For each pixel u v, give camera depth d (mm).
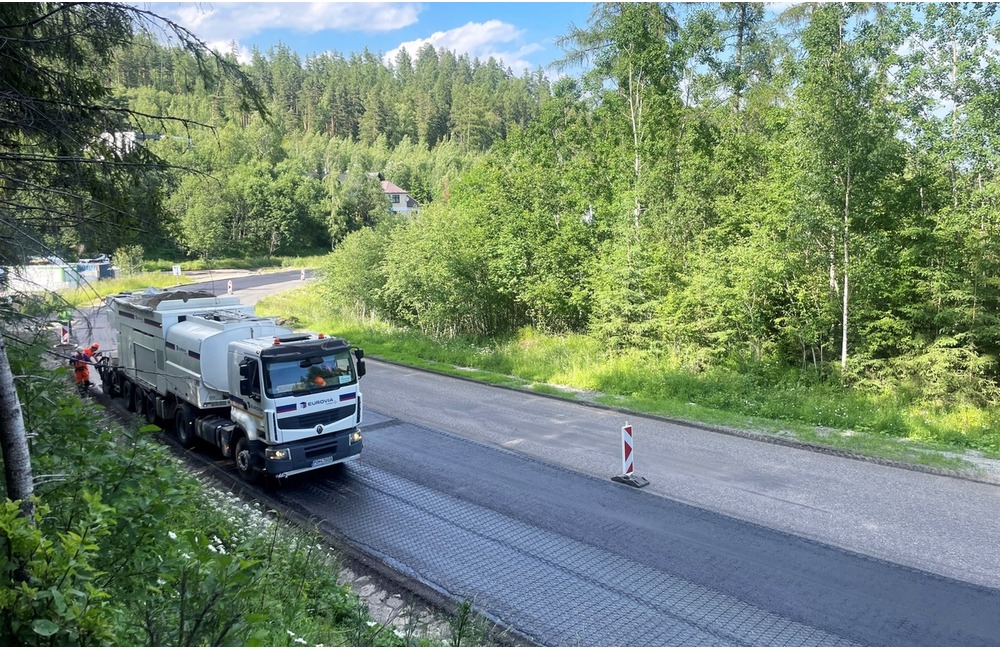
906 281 18266
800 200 18031
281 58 162750
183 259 57344
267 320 12930
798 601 7566
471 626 6605
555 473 11820
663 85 27094
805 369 19094
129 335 15352
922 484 11203
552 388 18562
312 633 5797
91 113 6633
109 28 5828
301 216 72688
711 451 13070
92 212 7047
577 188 28375
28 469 4676
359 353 11711
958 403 16906
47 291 6484
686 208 22344
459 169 106000
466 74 195000
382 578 8117
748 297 19078
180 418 13383
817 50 17500
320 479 11539
